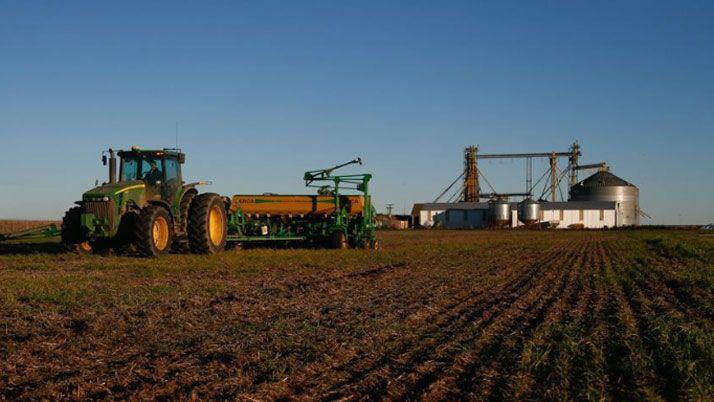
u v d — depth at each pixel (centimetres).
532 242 3244
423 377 589
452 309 953
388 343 702
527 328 813
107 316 832
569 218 7375
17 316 832
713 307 980
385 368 609
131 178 1791
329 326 796
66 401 509
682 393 543
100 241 1742
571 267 1728
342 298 1038
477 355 665
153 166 1797
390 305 968
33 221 4728
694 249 2430
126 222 1691
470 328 793
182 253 1869
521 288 1231
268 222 2309
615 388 558
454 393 545
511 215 7244
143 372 581
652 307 1002
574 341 689
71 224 1722
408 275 1425
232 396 521
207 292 1073
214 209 1908
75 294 1007
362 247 2402
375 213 2472
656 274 1523
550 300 1070
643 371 593
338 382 566
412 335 748
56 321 800
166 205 1766
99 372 585
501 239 3678
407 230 6625
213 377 571
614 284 1293
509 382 564
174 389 540
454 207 7594
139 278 1251
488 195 8156
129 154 1800
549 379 568
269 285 1185
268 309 915
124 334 732
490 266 1705
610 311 950
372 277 1370
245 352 655
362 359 642
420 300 1032
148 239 1631
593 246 2898
